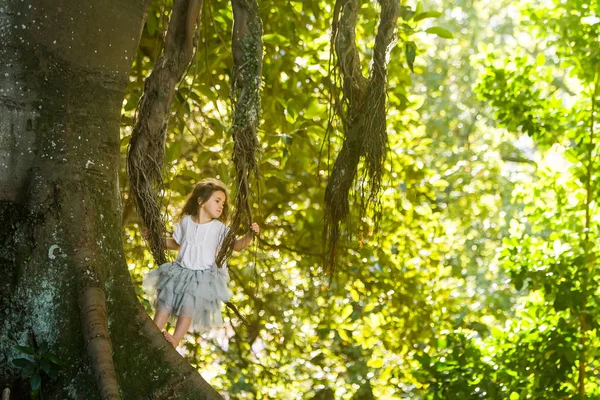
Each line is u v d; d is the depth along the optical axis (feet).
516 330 38.22
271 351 45.14
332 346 54.65
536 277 36.65
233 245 21.97
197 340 43.39
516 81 38.73
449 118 80.43
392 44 21.57
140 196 21.53
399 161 42.04
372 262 42.11
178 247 24.86
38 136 19.61
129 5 20.61
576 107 38.27
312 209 41.24
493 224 74.13
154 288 24.30
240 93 20.61
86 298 18.81
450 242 50.65
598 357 36.63
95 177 19.97
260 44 20.79
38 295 18.99
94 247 19.53
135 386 18.95
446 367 37.32
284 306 44.52
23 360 18.26
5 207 19.36
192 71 33.19
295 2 38.11
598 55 37.24
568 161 38.14
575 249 37.06
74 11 19.69
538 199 39.27
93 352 17.95
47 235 19.29
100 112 20.26
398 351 43.60
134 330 19.57
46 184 19.49
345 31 21.33
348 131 21.53
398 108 37.24
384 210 41.65
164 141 21.54
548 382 36.29
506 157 78.69
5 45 19.42
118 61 20.49
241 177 20.63
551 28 38.14
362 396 55.47
